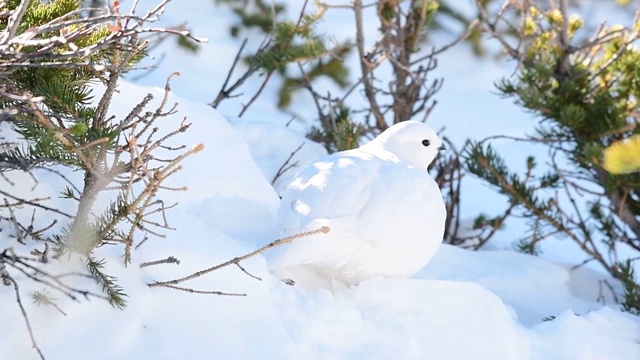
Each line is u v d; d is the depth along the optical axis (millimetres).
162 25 16406
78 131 6465
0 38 6617
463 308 8023
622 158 6777
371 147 8586
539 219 11109
